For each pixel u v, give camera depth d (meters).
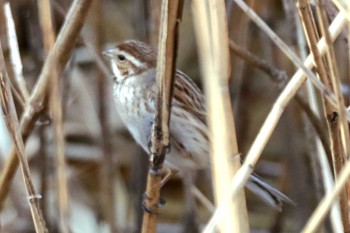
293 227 8.77
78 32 6.02
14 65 6.52
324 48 5.44
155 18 7.27
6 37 7.60
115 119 9.74
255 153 4.97
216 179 4.64
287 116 8.51
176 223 10.00
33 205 5.61
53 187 8.84
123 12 10.02
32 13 8.35
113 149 8.92
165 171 8.34
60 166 6.42
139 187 8.33
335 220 6.44
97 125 8.68
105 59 8.81
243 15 7.88
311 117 7.15
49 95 6.16
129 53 7.30
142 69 7.23
